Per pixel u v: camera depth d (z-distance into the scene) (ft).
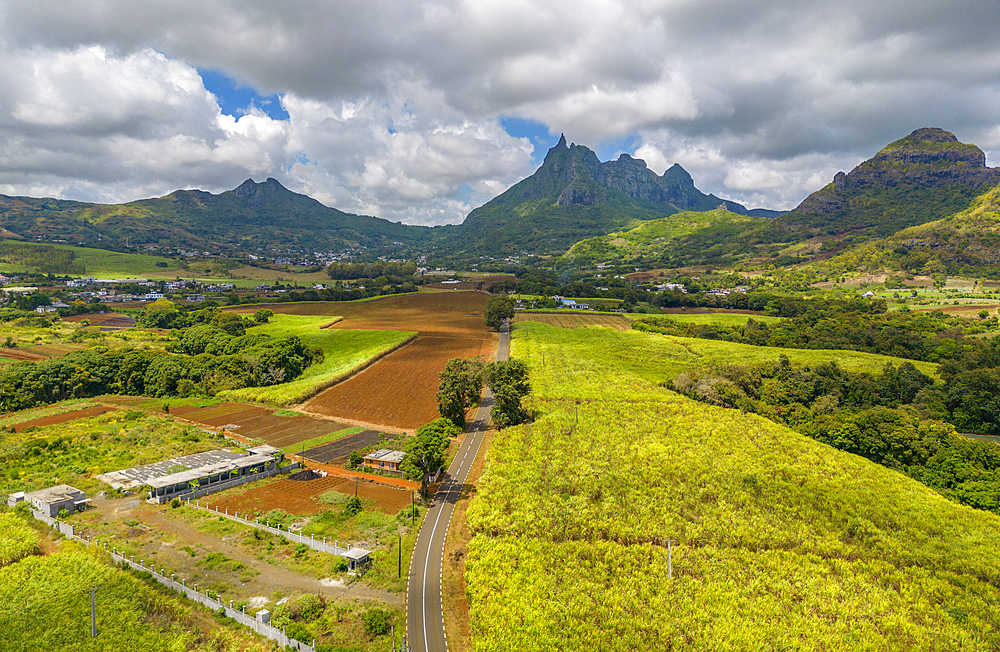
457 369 439.63
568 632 186.60
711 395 466.29
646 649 181.68
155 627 186.19
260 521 264.72
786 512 276.62
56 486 292.61
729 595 209.77
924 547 250.98
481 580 215.51
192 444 374.22
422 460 312.71
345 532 256.11
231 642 180.55
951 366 504.84
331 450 370.94
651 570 224.53
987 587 222.07
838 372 513.86
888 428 387.14
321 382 527.40
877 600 211.61
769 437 380.58
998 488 309.63
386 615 193.88
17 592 198.80
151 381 530.68
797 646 185.06
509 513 273.54
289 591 209.56
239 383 533.55
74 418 437.99
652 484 303.27
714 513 272.31
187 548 238.07
